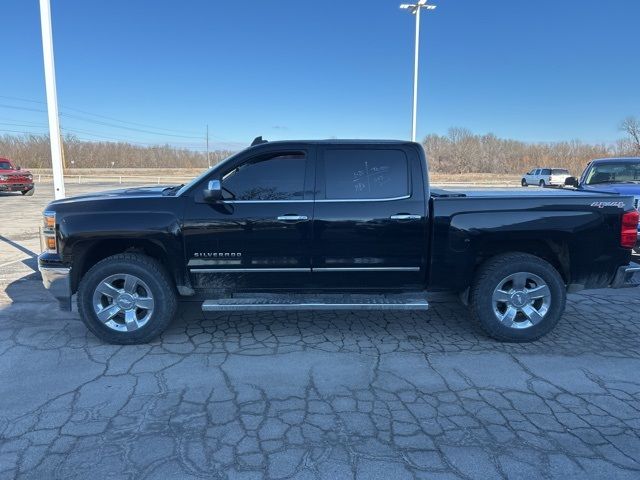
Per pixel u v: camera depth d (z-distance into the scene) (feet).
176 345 15.06
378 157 15.11
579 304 19.69
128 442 9.86
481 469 9.05
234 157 15.03
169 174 193.16
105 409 11.15
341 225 14.85
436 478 8.79
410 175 15.07
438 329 16.70
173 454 9.48
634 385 12.50
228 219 14.73
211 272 15.01
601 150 239.71
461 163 251.19
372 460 9.32
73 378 12.72
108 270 14.69
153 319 14.90
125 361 13.82
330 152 15.06
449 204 14.94
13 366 13.44
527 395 11.95
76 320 17.28
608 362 13.92
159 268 14.97
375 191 15.06
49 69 25.58
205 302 15.07
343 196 14.98
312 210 14.84
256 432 10.26
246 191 14.99
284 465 9.15
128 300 14.89
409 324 17.21
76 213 14.84
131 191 17.16
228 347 14.90
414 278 15.40
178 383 12.47
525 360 14.03
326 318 17.85
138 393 11.93
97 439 9.96
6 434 10.12
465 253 15.07
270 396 11.83
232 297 15.46
